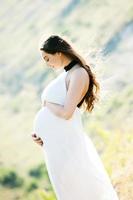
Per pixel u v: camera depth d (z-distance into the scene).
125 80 18.03
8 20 35.34
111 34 21.98
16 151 23.89
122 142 8.16
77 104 5.05
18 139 24.92
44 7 33.09
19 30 33.59
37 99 26.86
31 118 25.91
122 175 7.26
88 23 25.83
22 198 19.42
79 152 5.10
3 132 25.94
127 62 19.11
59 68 5.17
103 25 23.84
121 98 16.80
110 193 5.26
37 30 31.78
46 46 5.05
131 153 7.70
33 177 20.70
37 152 22.95
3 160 23.36
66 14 29.69
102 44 21.45
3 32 34.50
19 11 35.19
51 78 27.09
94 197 5.14
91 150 5.25
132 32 21.44
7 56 32.00
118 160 7.71
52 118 5.11
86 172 5.12
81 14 27.62
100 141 13.32
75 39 25.36
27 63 30.08
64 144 5.07
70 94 4.98
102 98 5.46
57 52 5.04
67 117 4.99
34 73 28.55
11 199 20.28
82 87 5.01
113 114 16.00
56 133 5.09
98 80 5.21
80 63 5.08
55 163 5.11
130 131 8.63
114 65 19.14
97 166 5.21
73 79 5.01
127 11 23.03
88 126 15.52
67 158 5.07
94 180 5.15
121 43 20.98
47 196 7.93
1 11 36.41
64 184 5.11
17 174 21.53
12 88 29.17
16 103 27.72
